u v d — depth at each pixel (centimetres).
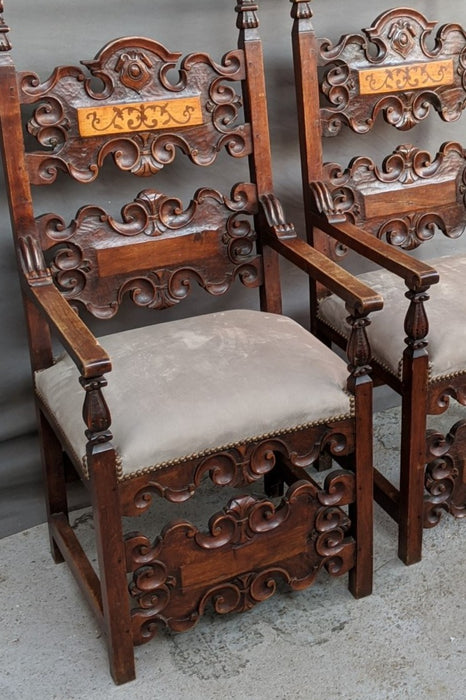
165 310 195
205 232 173
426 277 151
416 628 162
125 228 166
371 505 161
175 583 148
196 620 153
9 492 192
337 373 152
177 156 184
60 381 154
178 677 153
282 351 154
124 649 149
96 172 162
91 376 126
